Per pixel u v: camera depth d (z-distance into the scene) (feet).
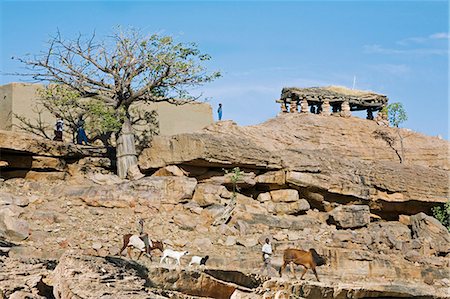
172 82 132.05
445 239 127.95
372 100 168.76
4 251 91.35
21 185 116.78
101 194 115.96
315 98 164.66
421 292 108.78
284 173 129.08
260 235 117.60
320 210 133.39
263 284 92.58
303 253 103.86
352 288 101.24
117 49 129.80
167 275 84.43
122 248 100.01
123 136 127.54
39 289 71.00
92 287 66.54
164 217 116.06
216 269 90.79
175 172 123.54
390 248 124.16
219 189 124.06
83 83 130.11
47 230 104.78
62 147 122.21
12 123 126.62
